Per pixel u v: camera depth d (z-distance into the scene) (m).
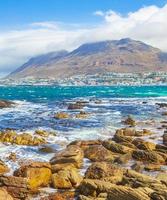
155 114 70.50
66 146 36.91
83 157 31.47
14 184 21.97
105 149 32.22
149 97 132.75
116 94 156.12
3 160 30.41
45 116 65.62
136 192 19.08
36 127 51.22
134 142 36.78
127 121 55.12
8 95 149.62
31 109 80.75
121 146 33.78
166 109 80.75
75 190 22.61
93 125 53.69
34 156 32.47
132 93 165.25
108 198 19.67
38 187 23.38
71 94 158.12
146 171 27.61
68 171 24.36
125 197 19.08
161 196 18.62
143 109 80.69
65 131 47.59
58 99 120.00
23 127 51.19
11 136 39.53
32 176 23.47
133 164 29.91
